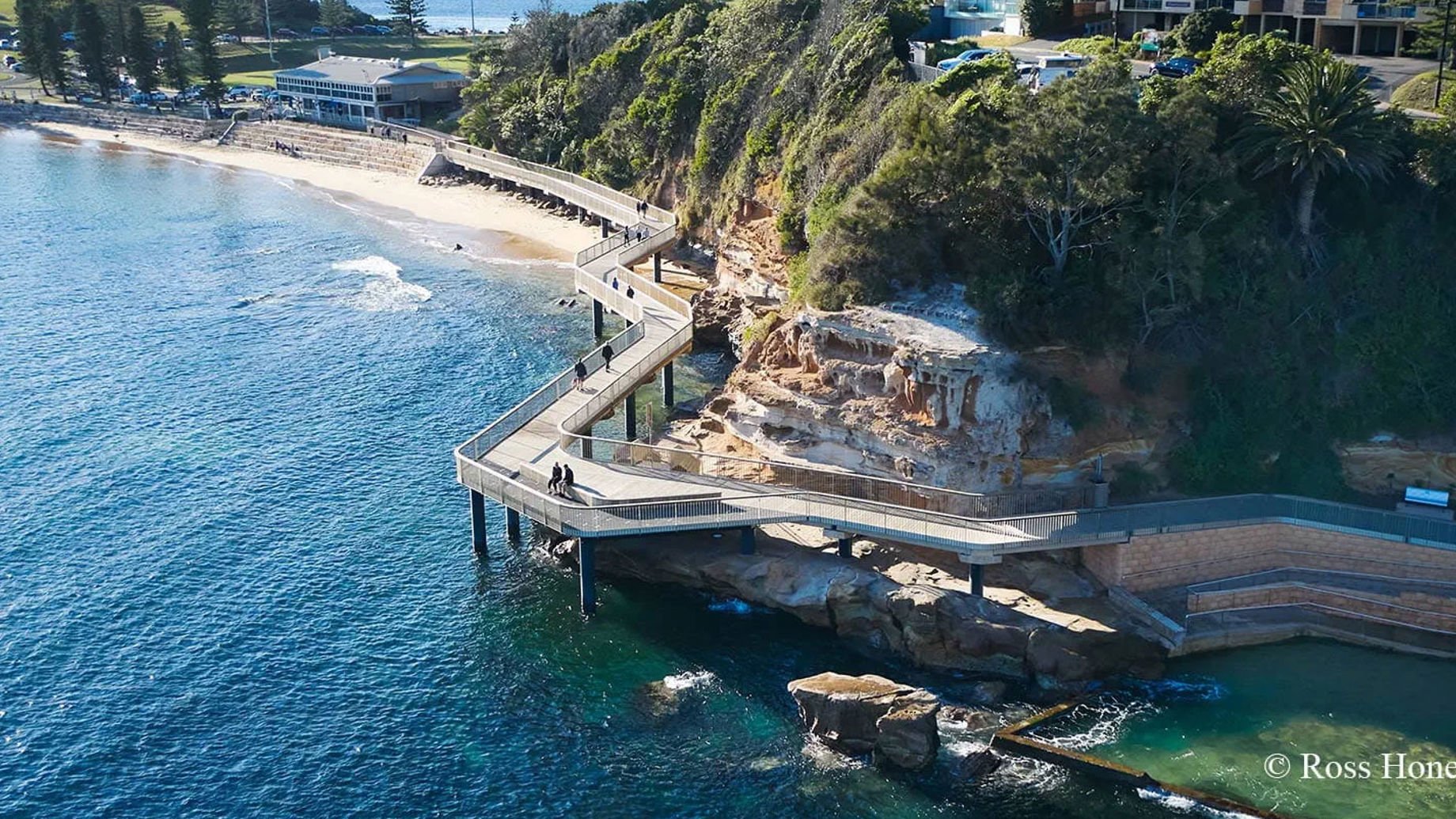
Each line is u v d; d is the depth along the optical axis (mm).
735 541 63594
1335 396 65000
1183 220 66000
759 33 113188
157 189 158500
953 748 50656
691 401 83188
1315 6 94562
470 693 54906
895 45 94625
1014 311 63969
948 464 62156
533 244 125438
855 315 66688
